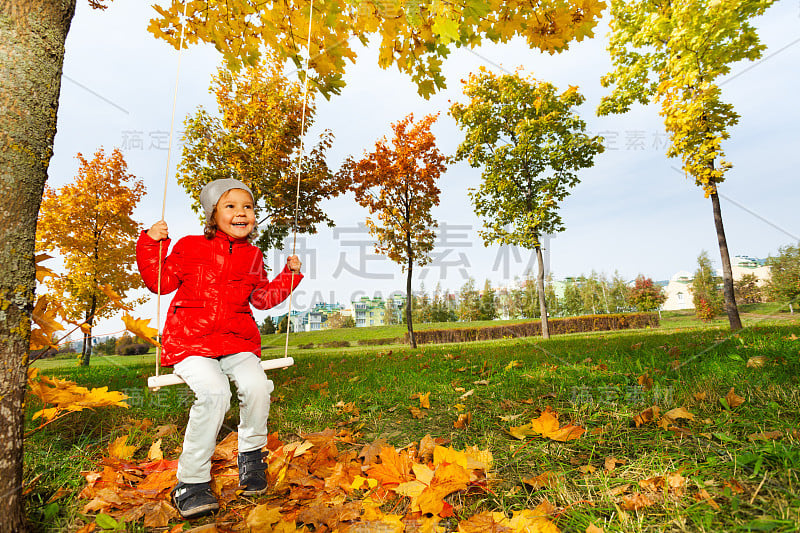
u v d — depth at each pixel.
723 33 6.82
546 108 11.53
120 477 1.60
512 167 11.74
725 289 7.29
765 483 1.20
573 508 1.24
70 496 1.44
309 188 10.41
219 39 2.49
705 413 1.93
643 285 35.31
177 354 1.51
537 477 1.45
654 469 1.41
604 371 3.22
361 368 5.05
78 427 2.34
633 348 4.72
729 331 5.90
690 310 34.28
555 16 2.15
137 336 1.41
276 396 3.28
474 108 12.24
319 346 20.16
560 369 3.54
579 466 1.57
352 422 2.44
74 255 10.93
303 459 1.77
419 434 2.14
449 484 1.33
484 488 1.41
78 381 4.65
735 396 1.96
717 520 1.06
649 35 7.85
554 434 1.85
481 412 2.45
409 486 1.35
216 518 1.34
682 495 1.21
